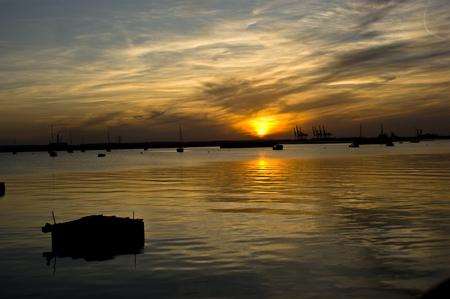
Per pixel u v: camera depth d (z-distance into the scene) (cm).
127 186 4856
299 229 2317
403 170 6631
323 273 1588
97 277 1595
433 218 2570
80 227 2008
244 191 4134
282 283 1492
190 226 2438
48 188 4750
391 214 2720
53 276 1616
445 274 1559
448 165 7738
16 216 2862
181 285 1494
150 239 2138
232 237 2155
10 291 1470
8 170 8594
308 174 6194
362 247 1930
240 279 1540
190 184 5000
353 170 6831
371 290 1414
